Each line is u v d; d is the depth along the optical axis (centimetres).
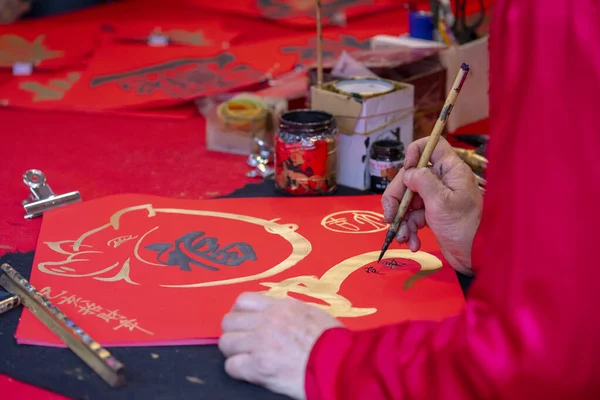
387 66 159
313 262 111
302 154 136
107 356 85
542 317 67
